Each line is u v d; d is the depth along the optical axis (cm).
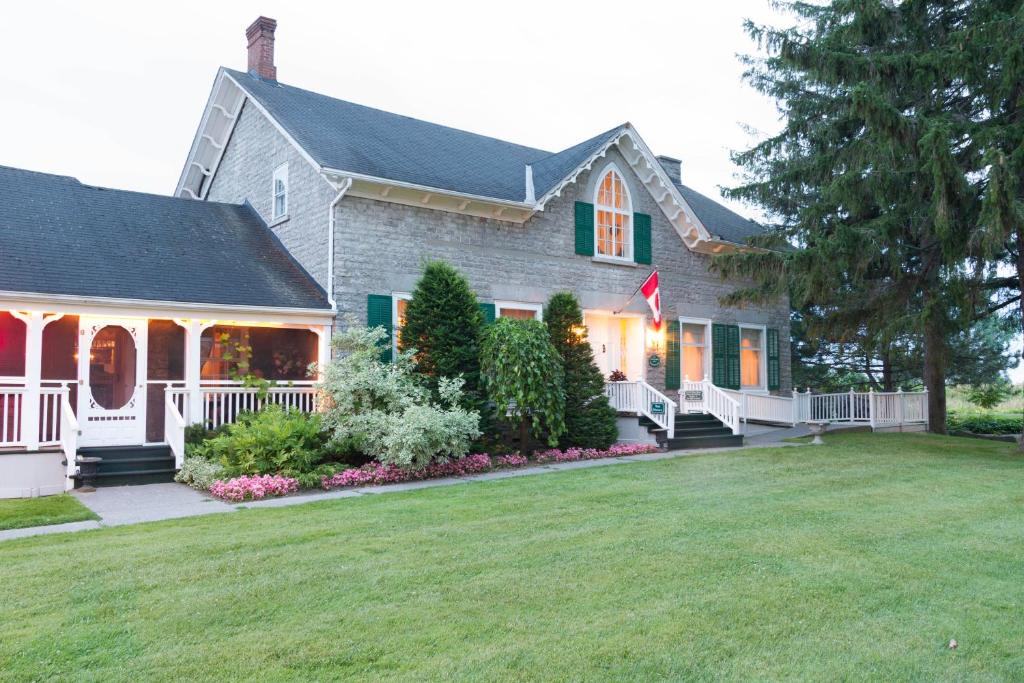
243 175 1786
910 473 1137
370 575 587
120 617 496
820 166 1675
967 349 2494
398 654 434
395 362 1328
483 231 1606
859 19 1471
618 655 432
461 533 733
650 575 586
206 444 1173
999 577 589
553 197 1703
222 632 469
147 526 793
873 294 1770
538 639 456
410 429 1112
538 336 1357
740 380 2130
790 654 438
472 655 432
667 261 1966
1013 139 1314
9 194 1382
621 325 1905
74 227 1352
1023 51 1259
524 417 1375
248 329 1462
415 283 1451
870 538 708
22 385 1241
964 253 1398
